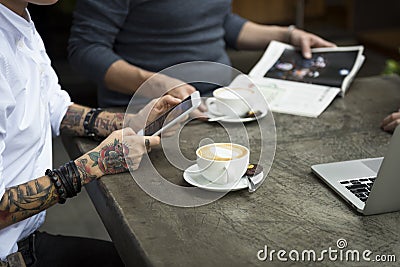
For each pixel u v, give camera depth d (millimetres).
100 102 2135
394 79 2100
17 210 1256
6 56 1243
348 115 1776
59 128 1651
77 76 4383
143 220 1215
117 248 1292
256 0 4789
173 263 1074
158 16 2008
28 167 1347
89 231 2861
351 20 5359
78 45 1996
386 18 5414
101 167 1370
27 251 1426
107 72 1938
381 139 1606
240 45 2342
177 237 1155
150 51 2066
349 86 2020
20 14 1358
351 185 1330
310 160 1481
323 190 1336
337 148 1550
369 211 1223
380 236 1158
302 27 4820
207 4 2062
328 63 2059
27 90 1322
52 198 1296
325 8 5648
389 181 1188
